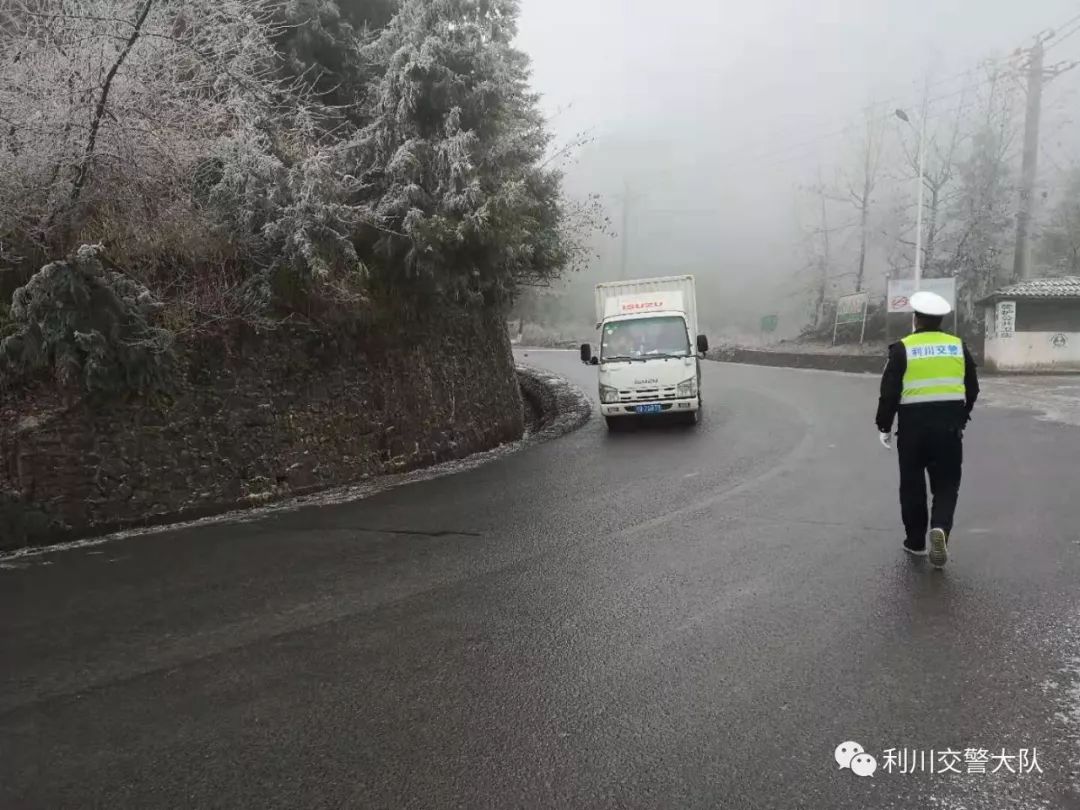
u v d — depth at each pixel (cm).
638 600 494
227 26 856
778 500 758
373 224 1023
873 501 734
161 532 730
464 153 1025
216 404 848
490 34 1207
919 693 358
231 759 321
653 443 1204
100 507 736
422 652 424
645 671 391
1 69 768
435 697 371
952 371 549
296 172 906
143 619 489
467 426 1256
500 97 1109
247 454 865
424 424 1138
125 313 762
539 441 1345
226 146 871
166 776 310
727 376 2427
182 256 872
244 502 841
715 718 342
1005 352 2388
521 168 1293
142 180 808
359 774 307
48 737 343
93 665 419
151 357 776
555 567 571
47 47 779
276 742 334
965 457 948
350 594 525
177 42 789
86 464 733
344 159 1041
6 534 679
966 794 285
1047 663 384
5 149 743
